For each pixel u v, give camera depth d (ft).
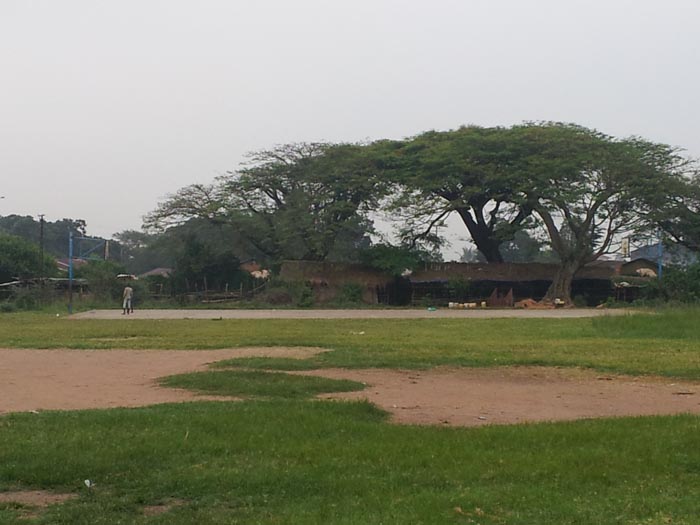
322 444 27.45
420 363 54.95
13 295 166.50
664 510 20.17
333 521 19.12
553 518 19.48
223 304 180.75
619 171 177.06
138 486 22.57
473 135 191.11
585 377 49.29
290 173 203.82
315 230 194.39
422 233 199.93
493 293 191.93
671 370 51.78
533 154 184.96
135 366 53.83
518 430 30.07
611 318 92.48
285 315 139.23
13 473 23.62
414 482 22.67
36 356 60.80
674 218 189.06
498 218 205.67
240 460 25.30
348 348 66.08
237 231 203.21
